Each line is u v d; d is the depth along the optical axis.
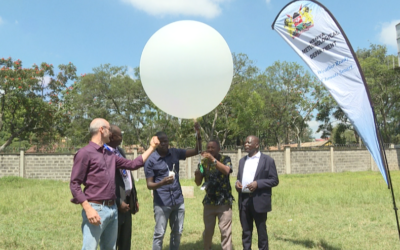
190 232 6.51
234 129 34.75
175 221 4.49
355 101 4.53
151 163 4.38
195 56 3.63
